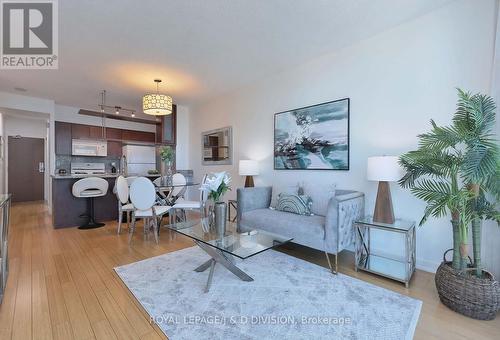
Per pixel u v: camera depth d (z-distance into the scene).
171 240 3.53
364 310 1.81
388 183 2.48
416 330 1.60
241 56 3.36
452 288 1.79
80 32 2.74
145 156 6.26
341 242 2.43
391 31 2.71
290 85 3.79
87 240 3.51
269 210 3.34
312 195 3.21
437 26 2.40
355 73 3.02
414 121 2.55
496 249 1.98
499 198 1.70
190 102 5.69
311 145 3.48
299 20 2.54
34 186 7.67
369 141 2.89
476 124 1.68
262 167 4.27
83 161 6.48
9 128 7.18
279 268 2.55
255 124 4.39
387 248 2.80
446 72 2.35
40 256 2.88
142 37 2.85
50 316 1.74
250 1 2.24
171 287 2.15
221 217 2.40
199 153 5.82
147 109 3.95
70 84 4.38
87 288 2.14
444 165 1.86
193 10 2.37
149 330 1.60
